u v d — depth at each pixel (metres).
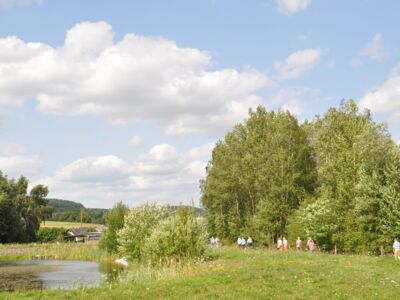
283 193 72.69
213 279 26.97
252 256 42.44
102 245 69.12
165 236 40.78
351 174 59.31
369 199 51.22
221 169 83.56
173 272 32.25
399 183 49.72
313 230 58.75
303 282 24.97
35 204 139.00
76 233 131.00
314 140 76.62
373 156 53.09
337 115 71.06
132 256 51.53
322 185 67.88
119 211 68.00
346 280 25.47
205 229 43.12
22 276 43.31
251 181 79.25
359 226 53.09
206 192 89.75
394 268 31.80
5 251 74.50
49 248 75.69
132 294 23.53
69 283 37.03
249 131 83.31
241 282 25.55
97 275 43.12
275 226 70.94
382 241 50.22
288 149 74.94
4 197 108.31
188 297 21.91
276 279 26.06
